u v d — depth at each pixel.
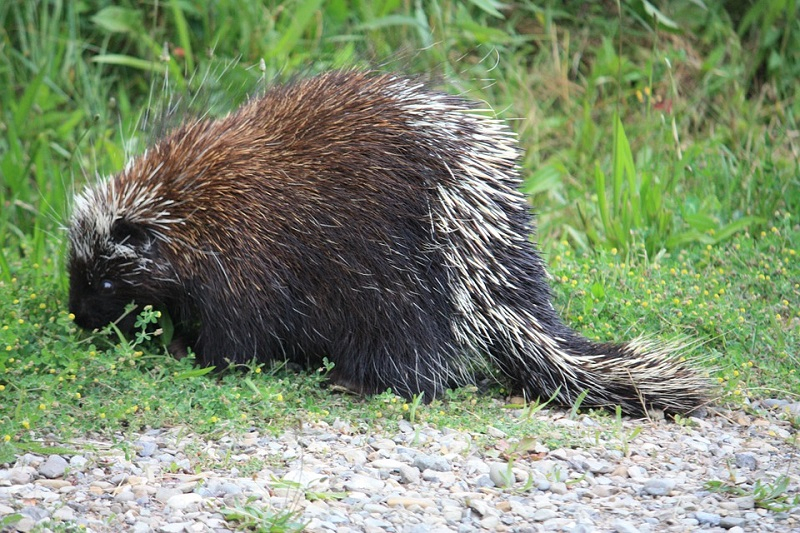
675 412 7.14
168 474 5.67
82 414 6.29
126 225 7.02
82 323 7.18
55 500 5.25
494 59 12.04
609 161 11.22
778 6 12.02
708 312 8.18
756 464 6.14
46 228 9.55
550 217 10.46
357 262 6.96
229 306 7.06
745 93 12.23
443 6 12.03
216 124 7.36
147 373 6.74
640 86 12.06
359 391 7.18
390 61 8.30
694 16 12.63
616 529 5.09
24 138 10.68
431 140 7.14
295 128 7.16
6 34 11.38
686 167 10.73
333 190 6.97
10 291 7.72
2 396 6.36
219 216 6.99
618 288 8.62
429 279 7.02
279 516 5.07
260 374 7.11
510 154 7.61
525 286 7.32
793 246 9.48
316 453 6.09
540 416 7.02
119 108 11.20
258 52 11.09
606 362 7.17
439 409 6.91
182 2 11.42
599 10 12.83
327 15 11.55
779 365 7.73
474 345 7.20
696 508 5.41
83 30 11.94
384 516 5.23
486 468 5.94
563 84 12.08
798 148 11.21
